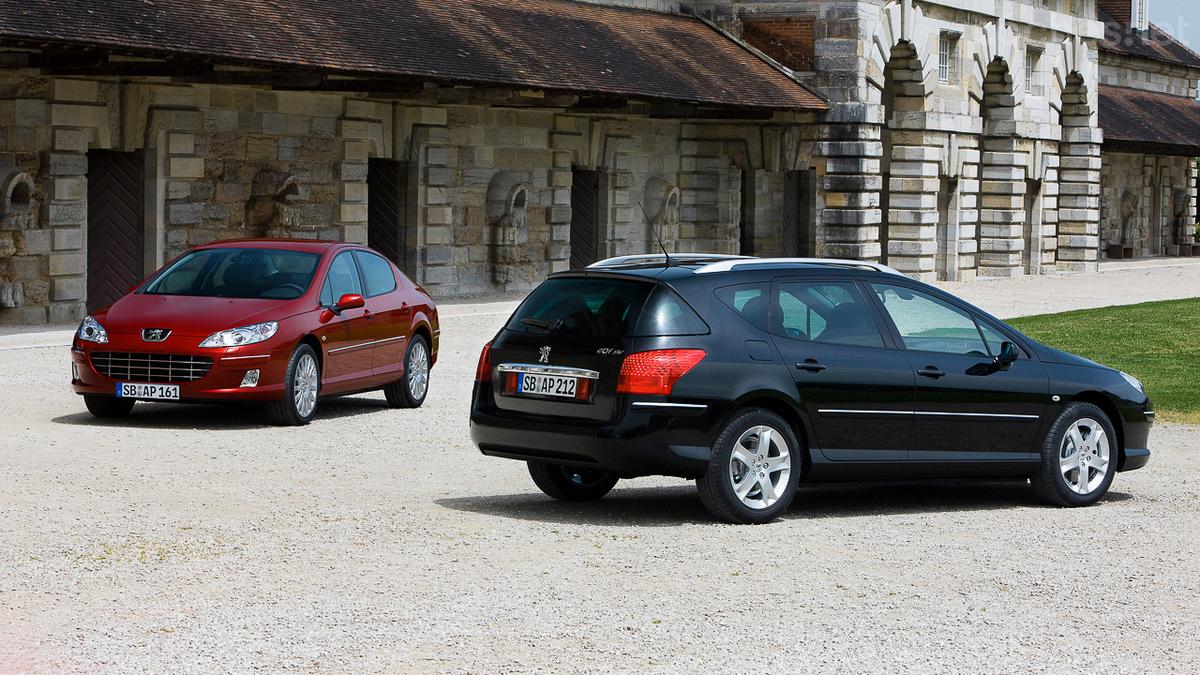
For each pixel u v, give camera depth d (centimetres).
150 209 2906
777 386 1172
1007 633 852
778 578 977
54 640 812
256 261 1789
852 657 799
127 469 1358
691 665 781
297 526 1119
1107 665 795
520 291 3919
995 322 1300
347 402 1956
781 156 4538
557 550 1051
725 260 1230
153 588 927
